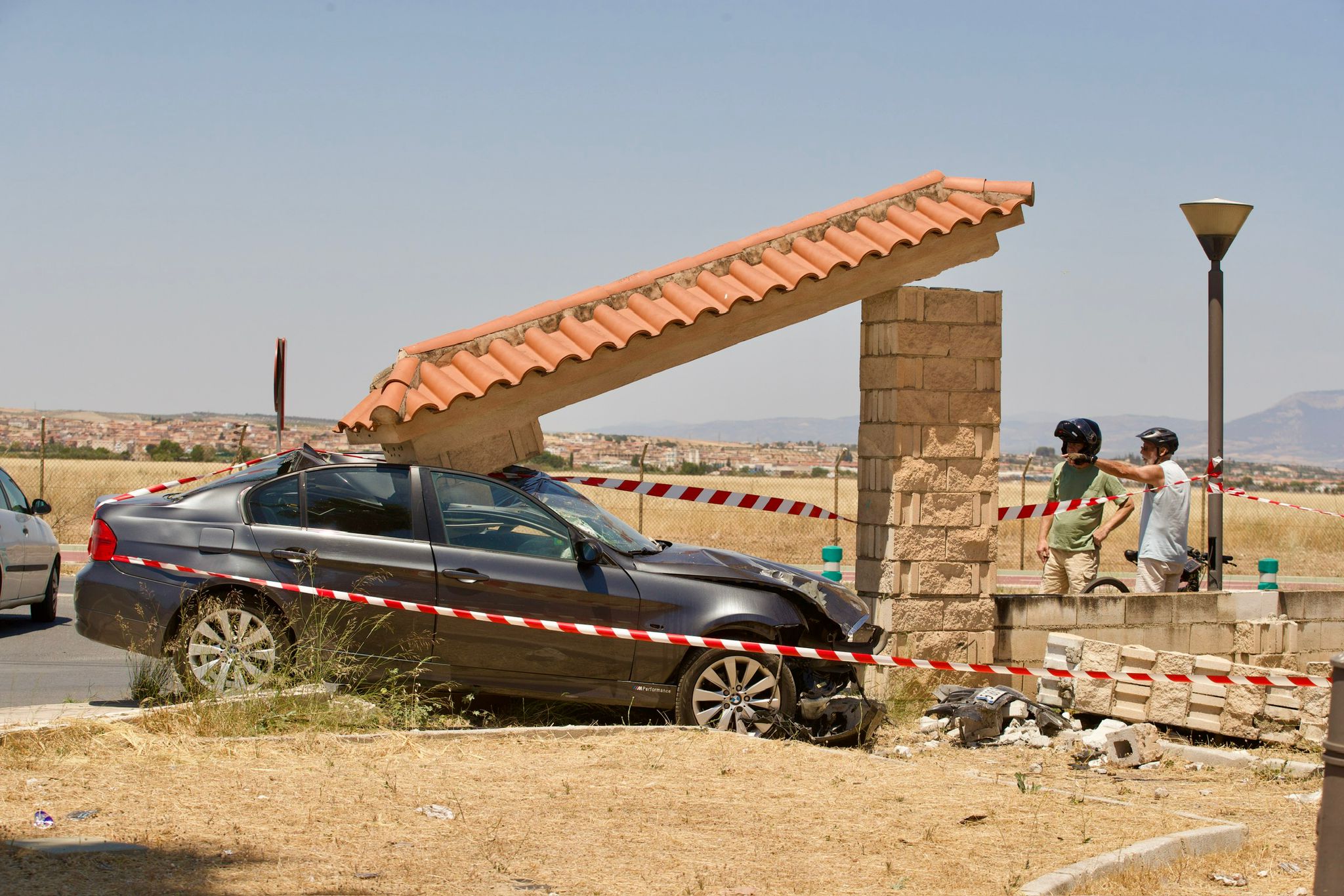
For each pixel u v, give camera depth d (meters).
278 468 8.80
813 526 31.53
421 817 6.10
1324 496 47.62
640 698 8.34
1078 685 9.46
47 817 5.64
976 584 10.44
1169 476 11.37
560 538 8.50
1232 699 8.86
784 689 8.38
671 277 10.07
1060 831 6.35
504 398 9.43
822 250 10.05
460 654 8.27
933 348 10.26
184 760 6.79
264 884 5.01
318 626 8.17
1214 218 11.85
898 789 7.09
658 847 5.81
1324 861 4.76
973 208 10.20
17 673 9.95
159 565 8.32
